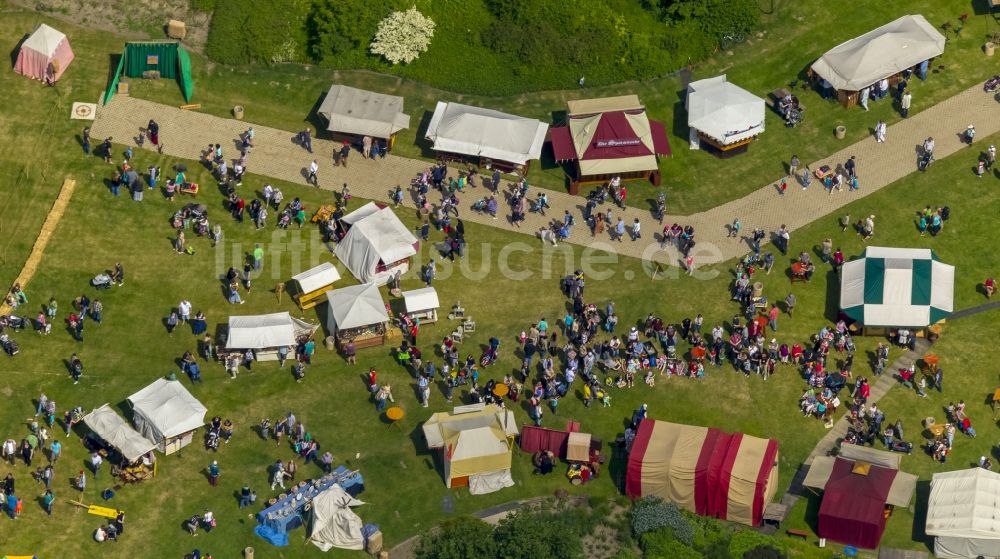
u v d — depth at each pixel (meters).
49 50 115.31
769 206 113.00
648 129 113.31
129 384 102.56
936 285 105.94
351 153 115.00
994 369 104.62
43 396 100.50
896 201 113.25
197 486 97.81
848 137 116.56
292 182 112.88
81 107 115.00
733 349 104.25
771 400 103.00
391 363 104.12
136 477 97.38
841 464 97.69
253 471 98.75
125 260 108.25
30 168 112.19
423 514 97.12
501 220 111.81
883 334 106.19
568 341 105.25
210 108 116.50
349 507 96.25
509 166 113.88
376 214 108.81
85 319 105.38
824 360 104.38
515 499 98.06
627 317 106.75
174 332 104.88
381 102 114.44
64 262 108.06
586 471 98.69
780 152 115.75
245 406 101.75
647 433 98.75
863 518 94.81
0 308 105.81
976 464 100.38
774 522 97.06
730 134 114.06
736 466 96.06
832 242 111.06
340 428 101.00
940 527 95.00
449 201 110.88
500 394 101.62
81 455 99.00
